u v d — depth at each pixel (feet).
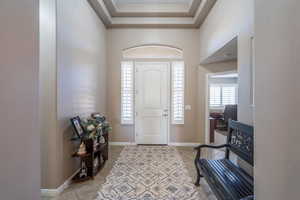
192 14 14.92
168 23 15.46
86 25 11.69
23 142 3.65
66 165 9.22
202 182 9.60
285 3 2.80
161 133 16.89
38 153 4.12
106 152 12.62
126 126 16.89
